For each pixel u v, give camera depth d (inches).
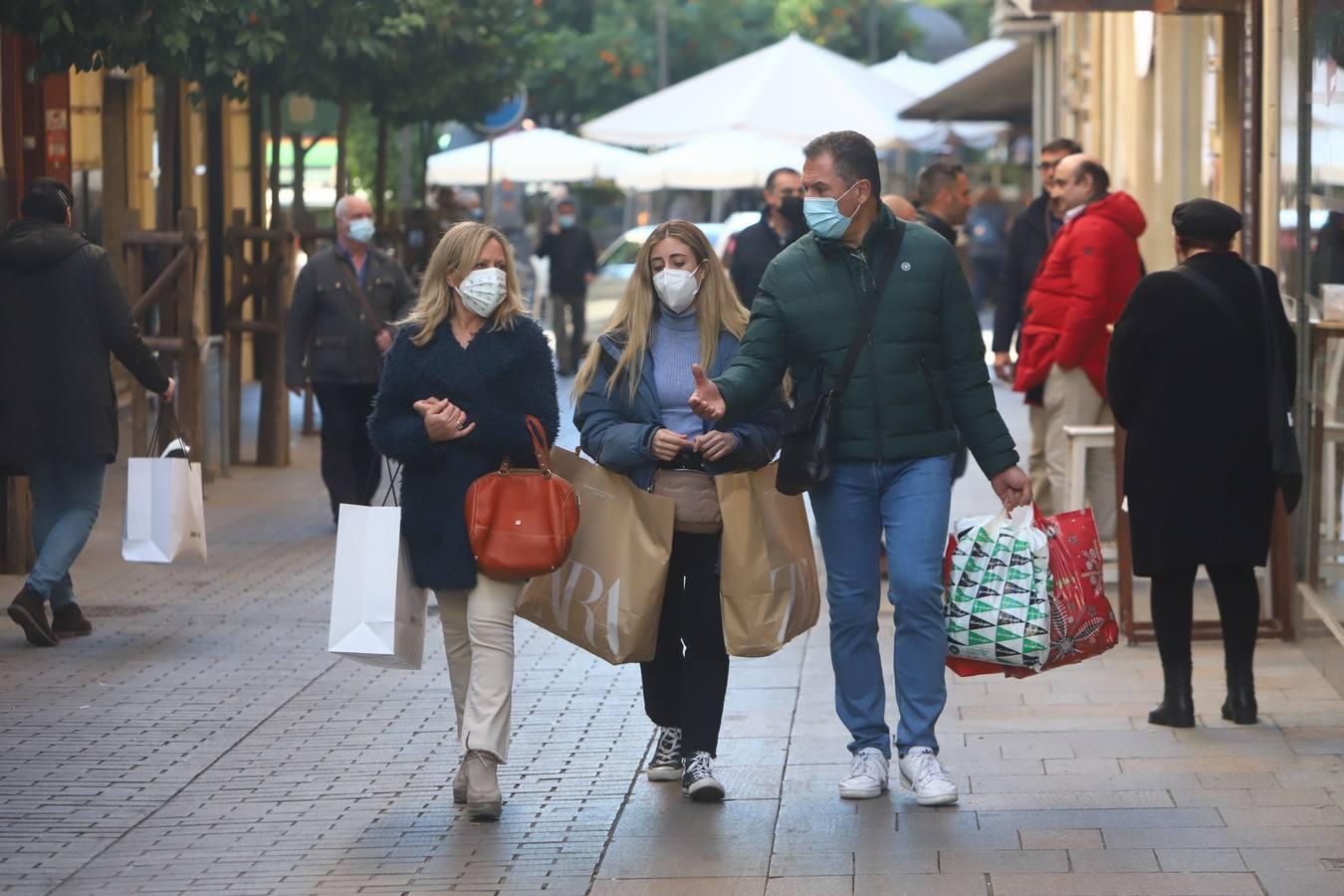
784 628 775.1
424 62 2064.5
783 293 770.8
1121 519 1090.1
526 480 748.0
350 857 721.0
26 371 1076.5
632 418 785.6
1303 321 1066.1
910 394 765.9
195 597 1249.4
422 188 2536.9
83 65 1256.8
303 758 864.3
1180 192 1833.2
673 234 784.3
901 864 700.7
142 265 1706.4
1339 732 880.3
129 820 772.0
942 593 780.0
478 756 756.6
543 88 5403.5
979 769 830.5
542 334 773.3
